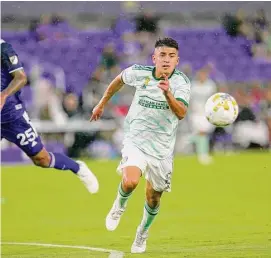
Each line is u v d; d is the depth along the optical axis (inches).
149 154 1075.9
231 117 1110.4
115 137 2987.2
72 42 3437.5
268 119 3255.4
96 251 1179.9
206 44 3676.2
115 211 1128.8
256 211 1708.9
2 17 3435.0
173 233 1392.7
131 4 3595.0
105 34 3494.1
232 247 1169.4
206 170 2630.4
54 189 2269.9
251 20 3737.7
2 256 1149.7
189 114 3164.4
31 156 1235.9
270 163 2775.6
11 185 2357.3
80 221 1658.5
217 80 3523.6
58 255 1141.1
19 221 1679.4
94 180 1323.8
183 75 1071.0
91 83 3120.1
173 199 1973.4
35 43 3393.2
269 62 3705.7
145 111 1075.9
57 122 2893.7
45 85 2935.5
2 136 1198.3
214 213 1694.1
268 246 1170.0
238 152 3201.3
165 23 3683.6
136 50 3469.5
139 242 1139.3
